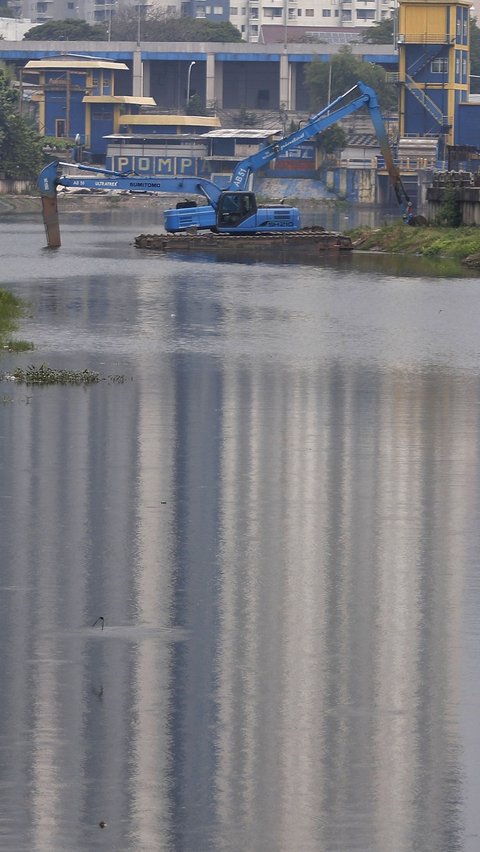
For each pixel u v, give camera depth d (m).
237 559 33.19
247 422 50.12
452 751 23.08
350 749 23.16
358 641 27.84
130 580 31.48
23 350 69.00
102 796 21.56
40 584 31.11
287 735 23.62
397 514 37.56
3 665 26.36
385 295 102.94
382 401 55.38
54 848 20.22
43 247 158.75
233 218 156.12
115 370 62.41
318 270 127.38
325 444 46.50
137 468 42.38
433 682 25.81
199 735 23.55
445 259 143.62
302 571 32.38
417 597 30.58
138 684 25.61
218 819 20.97
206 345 72.19
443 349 72.25
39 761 22.64
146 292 102.69
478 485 40.94
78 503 38.12
